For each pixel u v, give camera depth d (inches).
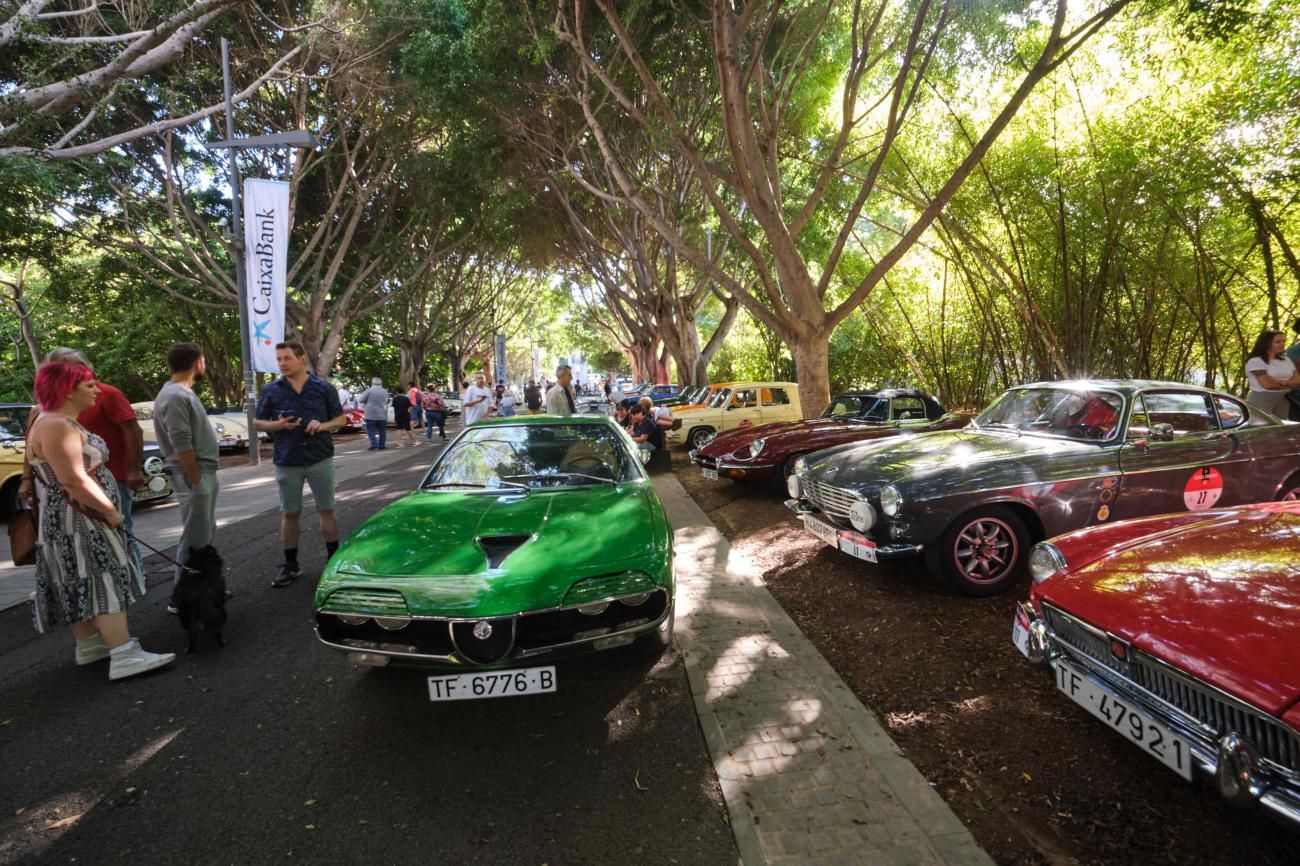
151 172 624.1
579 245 834.8
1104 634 89.0
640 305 929.5
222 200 709.9
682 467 429.1
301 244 785.6
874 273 334.0
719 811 90.6
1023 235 357.7
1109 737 103.7
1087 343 326.6
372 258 825.5
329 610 111.0
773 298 345.4
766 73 424.5
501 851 84.2
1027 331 382.3
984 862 78.5
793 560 208.8
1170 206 279.7
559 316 2297.0
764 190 337.4
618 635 110.2
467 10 492.4
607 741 109.5
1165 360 324.8
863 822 86.0
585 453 163.8
